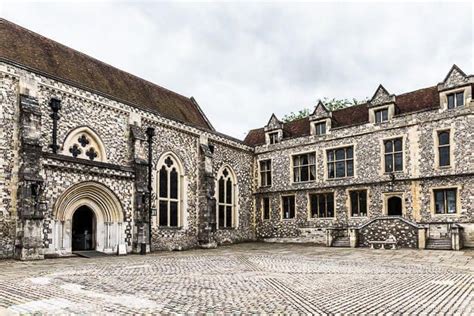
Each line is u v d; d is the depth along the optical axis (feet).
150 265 42.73
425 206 69.00
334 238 77.51
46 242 48.96
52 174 49.93
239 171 92.32
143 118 66.59
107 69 71.56
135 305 22.22
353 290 27.22
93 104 58.85
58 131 53.62
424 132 70.23
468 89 65.77
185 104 90.02
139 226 60.03
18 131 48.34
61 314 20.25
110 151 60.64
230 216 88.53
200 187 77.82
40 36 62.28
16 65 49.08
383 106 76.13
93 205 56.59
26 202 45.93
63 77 58.59
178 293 25.90
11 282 30.07
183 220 72.95
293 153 89.92
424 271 37.58
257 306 22.06
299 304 22.59
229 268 40.29
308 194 86.07
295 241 86.99
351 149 80.74
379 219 68.95
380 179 74.90
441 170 67.62
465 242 63.93
